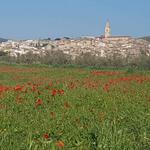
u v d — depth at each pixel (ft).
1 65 216.74
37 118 44.01
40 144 29.37
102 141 29.58
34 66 211.00
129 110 50.37
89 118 44.09
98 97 60.64
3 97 59.41
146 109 51.29
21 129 36.40
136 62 249.55
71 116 45.47
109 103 56.49
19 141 31.14
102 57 287.28
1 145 29.09
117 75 123.03
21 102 56.39
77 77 128.16
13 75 144.66
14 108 52.60
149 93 68.80
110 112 49.11
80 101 58.08
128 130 36.94
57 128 37.06
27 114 48.16
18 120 41.73
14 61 318.45
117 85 79.05
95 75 124.77
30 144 28.25
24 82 113.91
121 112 48.24
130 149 30.22
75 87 73.56
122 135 32.12
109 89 71.26
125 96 62.34
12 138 32.30
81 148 28.96
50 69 178.50
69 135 32.91
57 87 74.43
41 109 52.70
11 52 411.54
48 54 319.88
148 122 38.73
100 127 34.30
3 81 120.16
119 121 42.01
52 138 31.50
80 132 34.30
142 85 83.30
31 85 75.20
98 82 86.12
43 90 69.26
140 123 38.73
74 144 29.76
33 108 53.16
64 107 51.93
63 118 43.37
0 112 47.34
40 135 33.68
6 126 37.68
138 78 91.97
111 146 29.12
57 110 50.34
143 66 243.60
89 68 196.65
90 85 76.07
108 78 111.24
